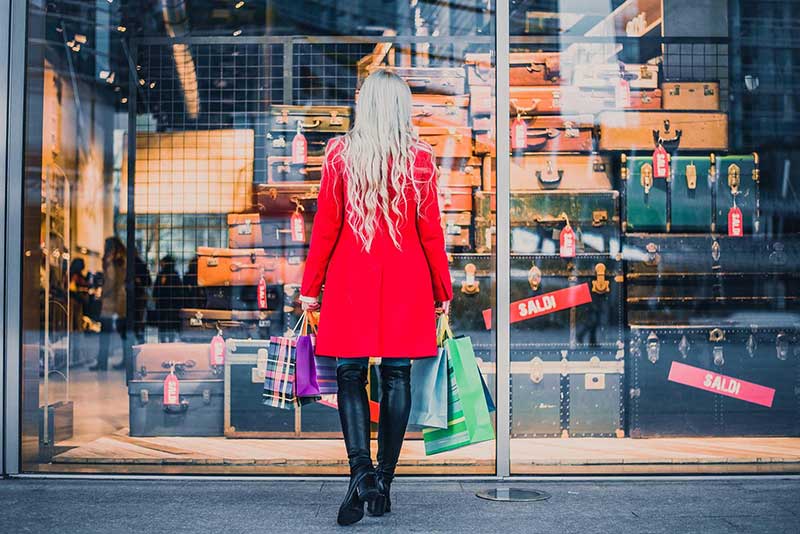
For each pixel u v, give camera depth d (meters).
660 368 4.05
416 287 2.95
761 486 3.50
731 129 4.14
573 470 3.77
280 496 3.31
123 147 4.51
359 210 2.93
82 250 4.32
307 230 4.29
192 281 4.31
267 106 4.31
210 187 4.34
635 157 4.11
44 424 3.81
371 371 3.21
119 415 4.11
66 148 4.18
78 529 2.79
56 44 4.02
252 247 4.29
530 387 4.03
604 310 4.06
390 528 2.80
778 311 4.09
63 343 4.02
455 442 3.09
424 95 4.12
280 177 4.31
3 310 3.64
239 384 4.14
